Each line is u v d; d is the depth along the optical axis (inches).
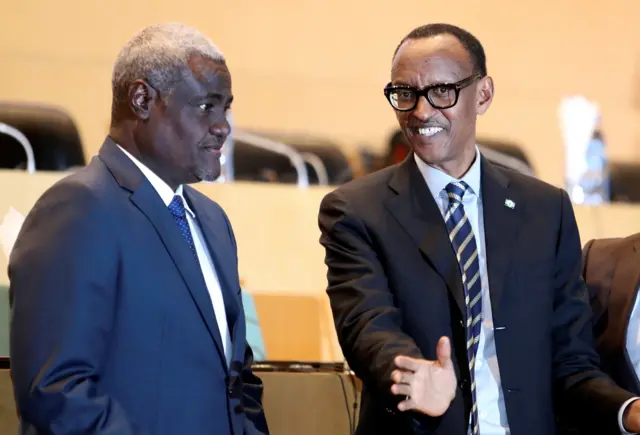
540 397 152.3
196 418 135.1
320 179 321.7
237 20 401.1
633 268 175.0
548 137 389.4
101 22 372.8
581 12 437.4
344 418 182.9
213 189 269.6
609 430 151.4
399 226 157.8
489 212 160.6
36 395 121.9
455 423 146.5
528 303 155.3
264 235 271.3
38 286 127.0
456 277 152.6
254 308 223.3
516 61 429.1
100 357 129.6
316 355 248.5
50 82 336.8
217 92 142.9
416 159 164.9
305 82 402.3
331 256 161.9
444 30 160.1
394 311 149.9
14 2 362.6
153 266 136.3
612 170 371.6
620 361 169.6
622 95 432.1
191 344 136.6
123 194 139.0
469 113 157.8
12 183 237.0
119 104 145.2
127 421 125.8
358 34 414.3
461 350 149.6
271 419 179.0
